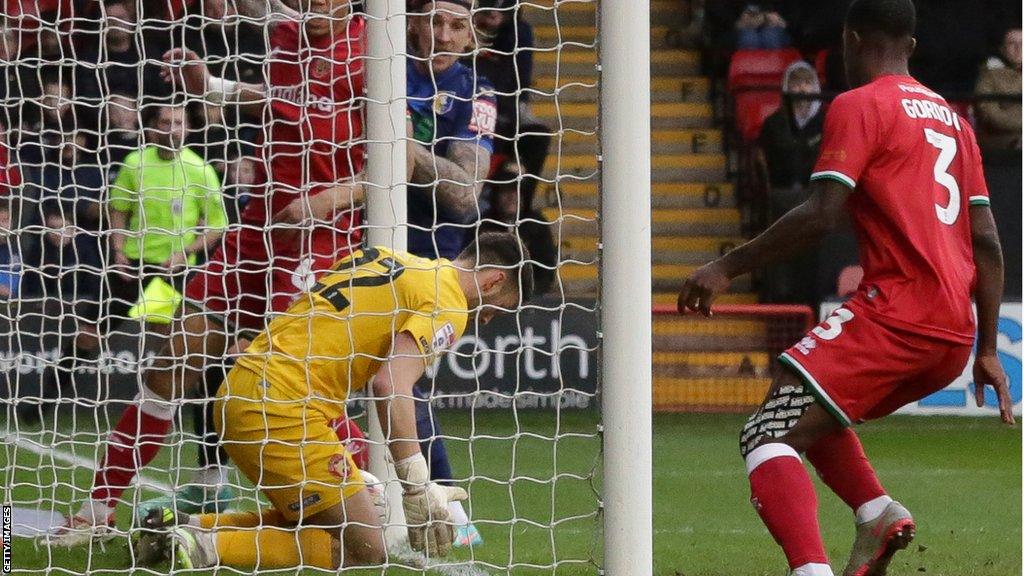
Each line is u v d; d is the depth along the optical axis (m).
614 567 13.74
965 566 17.64
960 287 13.80
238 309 18.34
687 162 51.06
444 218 21.14
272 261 17.38
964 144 14.31
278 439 15.23
